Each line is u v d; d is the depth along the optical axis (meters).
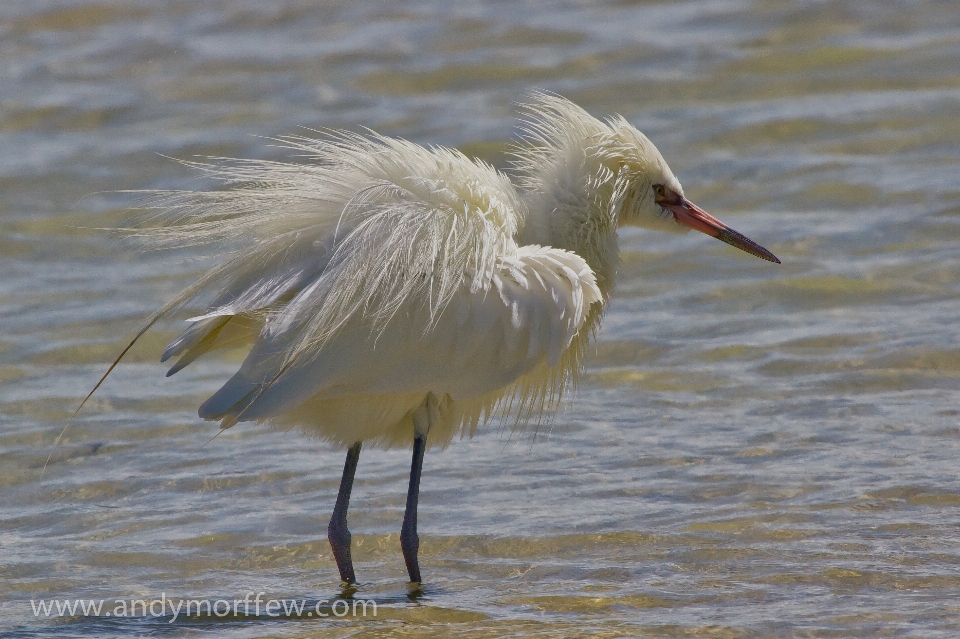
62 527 11.07
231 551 10.48
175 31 28.77
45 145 23.50
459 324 9.40
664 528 10.41
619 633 8.45
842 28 25.97
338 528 9.80
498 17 28.12
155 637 8.73
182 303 9.91
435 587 9.60
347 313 9.09
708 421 12.94
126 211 20.47
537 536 10.44
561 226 10.52
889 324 15.19
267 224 9.76
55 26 29.55
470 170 10.14
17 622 9.05
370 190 9.55
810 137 21.77
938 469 11.24
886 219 18.50
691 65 25.00
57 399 14.26
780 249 17.98
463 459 12.40
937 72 23.70
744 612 8.72
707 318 15.96
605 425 13.04
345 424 9.78
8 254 19.23
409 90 25.08
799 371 14.10
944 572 9.20
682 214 11.42
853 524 10.20
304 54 26.95
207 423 13.56
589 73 25.03
